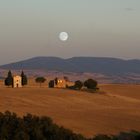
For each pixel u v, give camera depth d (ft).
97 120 529.04
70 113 600.80
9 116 197.47
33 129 183.21
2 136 176.76
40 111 622.13
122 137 321.11
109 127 474.08
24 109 641.81
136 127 483.10
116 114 611.88
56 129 188.85
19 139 175.01
